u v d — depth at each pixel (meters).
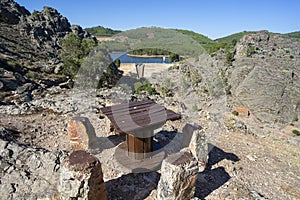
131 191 4.18
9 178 4.04
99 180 3.42
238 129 8.62
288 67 22.72
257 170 5.62
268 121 13.39
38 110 7.86
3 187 3.87
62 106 8.23
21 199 3.68
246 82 18.73
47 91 14.01
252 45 28.16
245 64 22.45
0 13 41.41
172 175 3.42
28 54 27.86
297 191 4.98
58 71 21.44
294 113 14.91
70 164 3.22
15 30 37.94
